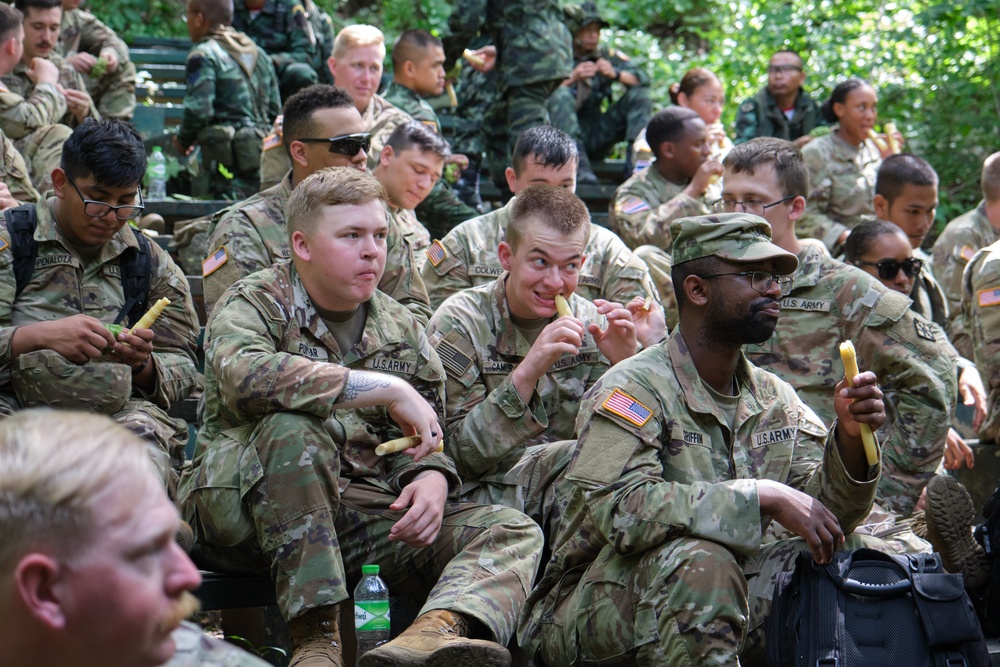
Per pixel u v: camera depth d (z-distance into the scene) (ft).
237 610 16.38
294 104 16.33
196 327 15.61
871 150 28.89
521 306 14.49
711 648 10.44
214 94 26.76
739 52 38.70
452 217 25.05
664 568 10.68
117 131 14.26
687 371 11.84
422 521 11.92
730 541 10.69
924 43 34.47
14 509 4.86
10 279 14.34
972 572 14.44
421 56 26.43
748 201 16.34
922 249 32.96
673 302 20.39
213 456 12.07
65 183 14.26
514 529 12.31
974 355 20.11
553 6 25.68
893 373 15.92
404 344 13.10
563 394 15.07
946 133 34.01
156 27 43.68
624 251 17.65
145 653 5.19
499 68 26.09
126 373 14.12
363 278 12.44
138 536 5.05
